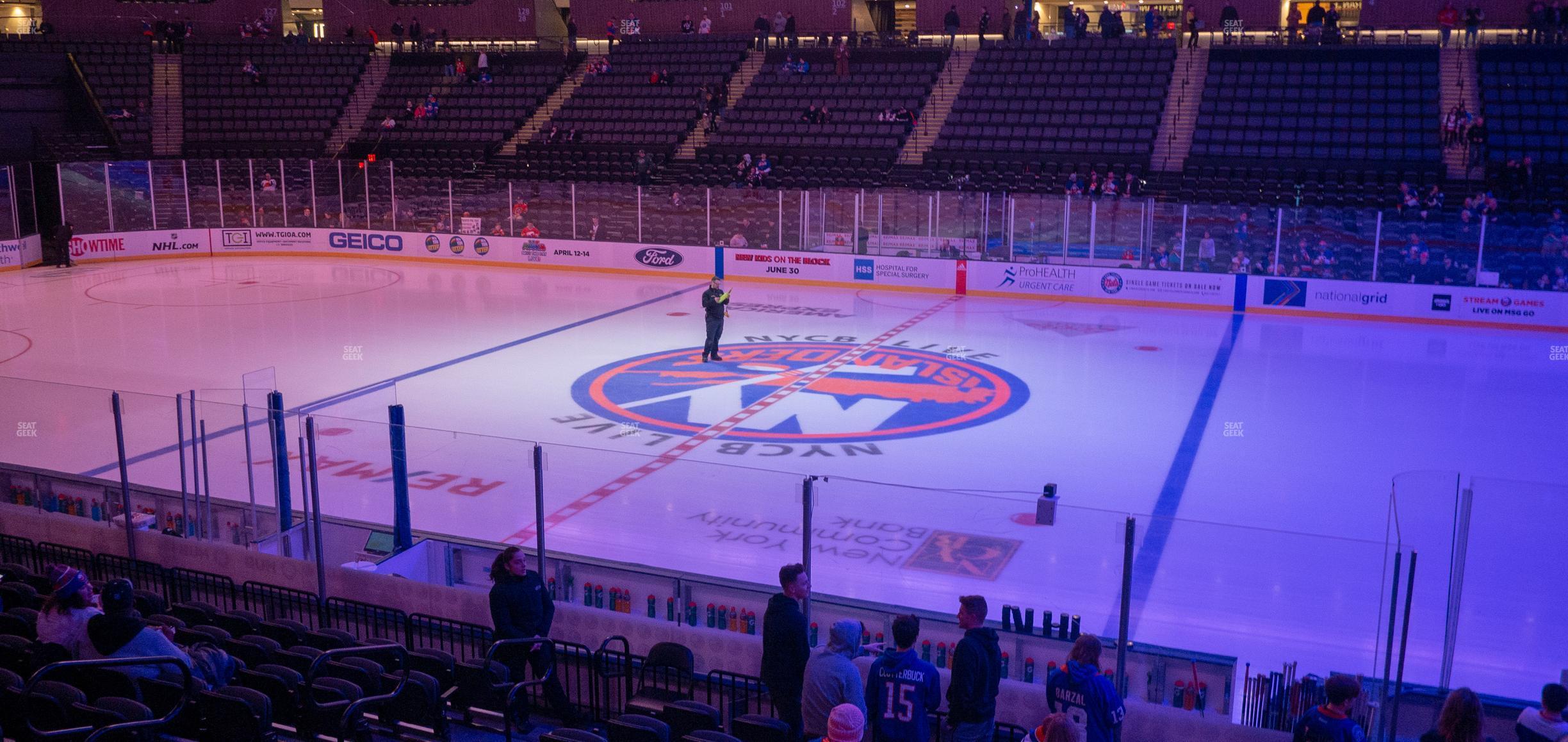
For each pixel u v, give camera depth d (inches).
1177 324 1058.1
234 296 1184.8
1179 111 1403.8
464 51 1747.0
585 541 434.0
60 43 1578.5
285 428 444.8
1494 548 367.9
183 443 456.8
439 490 441.7
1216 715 337.7
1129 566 326.3
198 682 282.7
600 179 1482.5
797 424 709.3
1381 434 689.0
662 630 363.6
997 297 1214.9
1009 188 1330.0
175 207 1459.2
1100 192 1291.8
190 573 424.2
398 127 1637.6
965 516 365.7
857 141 1462.8
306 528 451.8
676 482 426.9
